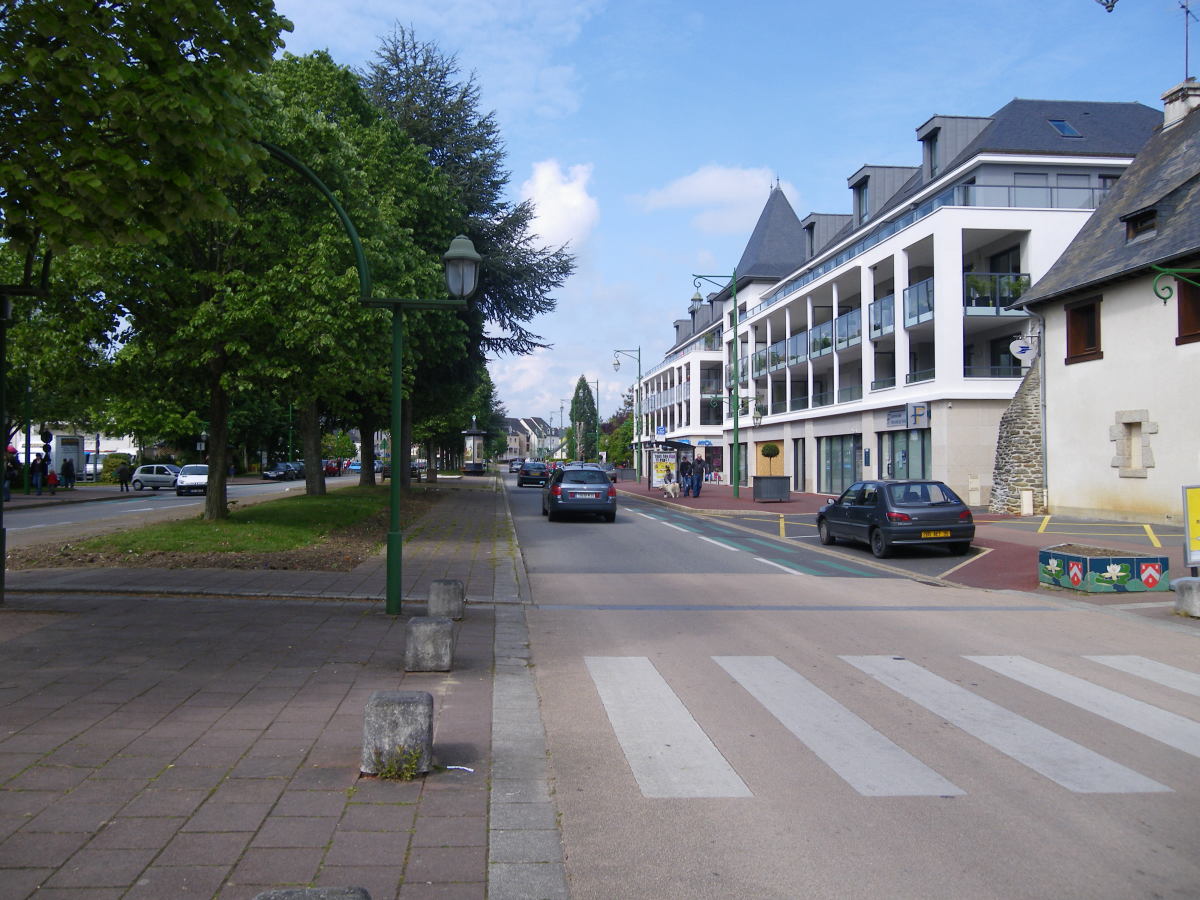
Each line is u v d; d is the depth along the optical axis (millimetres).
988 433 28328
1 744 5004
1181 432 18297
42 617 8602
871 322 34219
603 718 5934
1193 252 17359
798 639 8664
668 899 3465
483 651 7809
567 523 24516
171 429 58375
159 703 5871
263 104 14812
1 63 7305
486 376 54219
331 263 15555
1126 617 9945
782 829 4152
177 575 11320
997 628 9289
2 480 9336
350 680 6605
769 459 49156
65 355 14836
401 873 3596
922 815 4328
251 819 4070
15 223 7500
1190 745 5441
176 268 15031
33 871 3512
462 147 30594
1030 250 28547
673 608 10539
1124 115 33375
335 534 16969
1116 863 3812
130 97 7102
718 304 69375
